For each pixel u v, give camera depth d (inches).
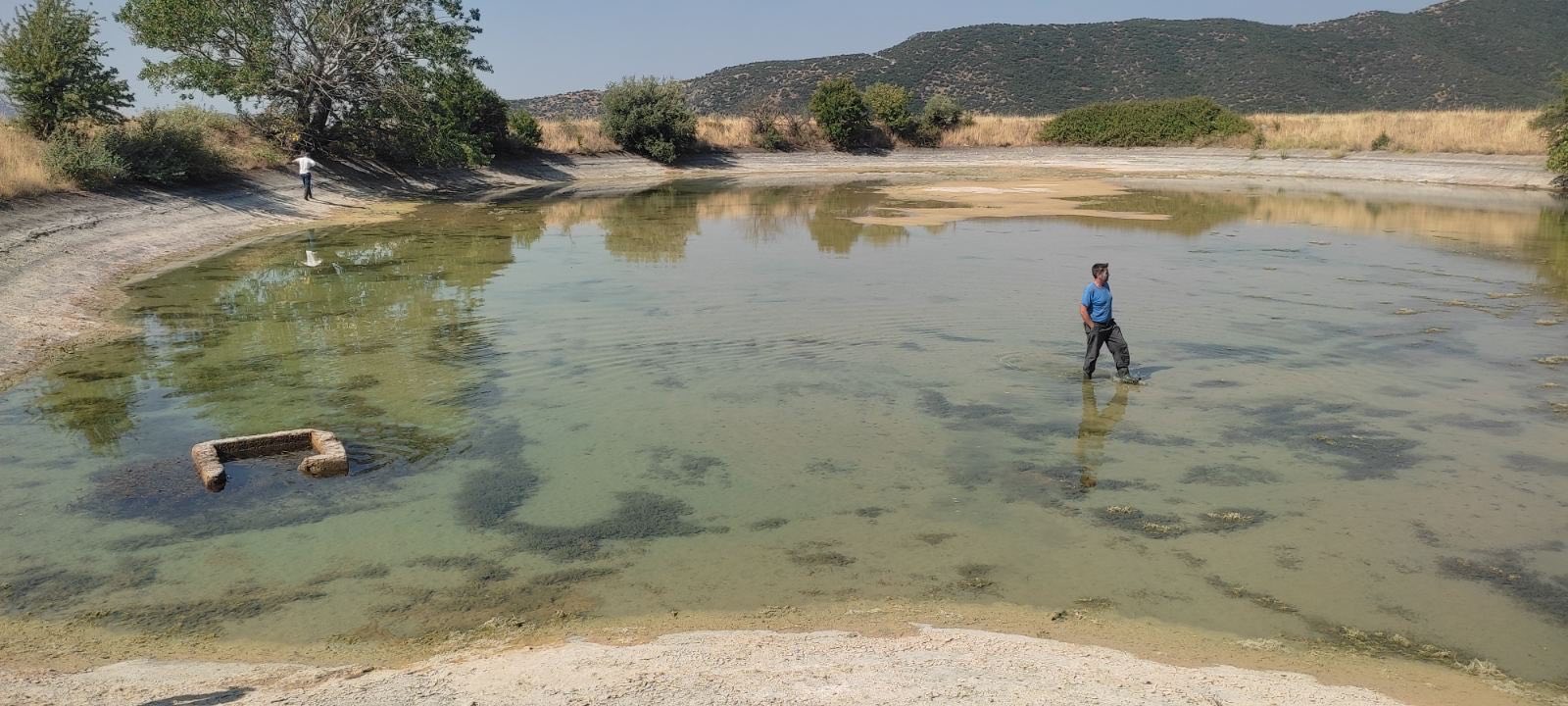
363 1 1413.6
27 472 364.5
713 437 404.5
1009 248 961.5
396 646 246.7
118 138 1057.5
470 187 1745.8
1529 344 564.4
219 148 1240.2
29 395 460.4
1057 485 355.6
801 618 263.0
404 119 1514.5
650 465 374.0
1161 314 645.9
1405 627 260.2
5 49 1043.3
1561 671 239.0
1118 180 1952.5
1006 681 215.0
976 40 5531.5
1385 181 1856.5
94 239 840.9
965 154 2524.6
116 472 364.8
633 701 202.8
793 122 2544.3
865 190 1739.7
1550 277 795.4
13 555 297.6
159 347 553.0
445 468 370.3
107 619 260.7
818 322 617.6
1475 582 284.2
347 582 282.2
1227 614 266.5
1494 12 5305.1
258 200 1194.0
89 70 1094.4
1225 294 716.0
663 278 779.4
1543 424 422.9
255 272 815.7
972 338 575.5
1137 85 4965.6
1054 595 276.7
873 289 730.2
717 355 535.5
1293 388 474.3
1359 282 767.7
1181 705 204.5
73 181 946.7
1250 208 1370.6
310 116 1475.1
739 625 258.5
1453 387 477.1
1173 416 432.8
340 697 205.8
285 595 274.2
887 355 536.1
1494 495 346.0
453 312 648.4
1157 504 339.0
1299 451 389.7
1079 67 5226.4
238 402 449.4
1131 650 245.1
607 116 2269.9
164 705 202.7
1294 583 283.3
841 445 395.5
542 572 289.4
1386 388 474.3
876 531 317.1
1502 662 243.1
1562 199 1475.1
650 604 270.7
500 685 213.2
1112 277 791.1
